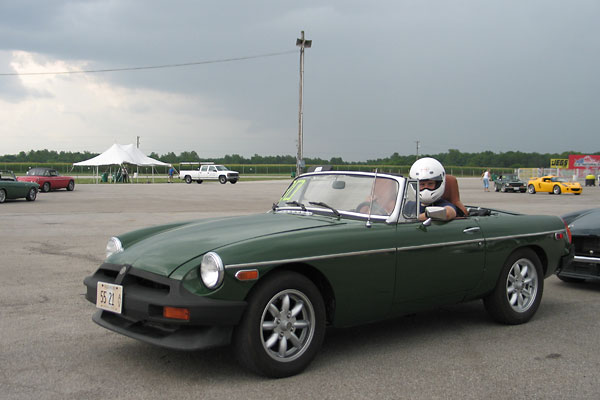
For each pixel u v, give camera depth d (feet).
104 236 34.76
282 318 11.60
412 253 13.61
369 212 14.05
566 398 10.69
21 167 271.49
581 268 20.85
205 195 88.43
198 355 12.96
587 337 14.93
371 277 12.87
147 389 10.85
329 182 15.71
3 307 17.24
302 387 11.05
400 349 13.66
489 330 15.56
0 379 11.32
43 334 14.47
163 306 10.84
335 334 15.01
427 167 15.84
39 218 46.44
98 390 10.77
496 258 15.57
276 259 11.37
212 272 10.78
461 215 16.89
